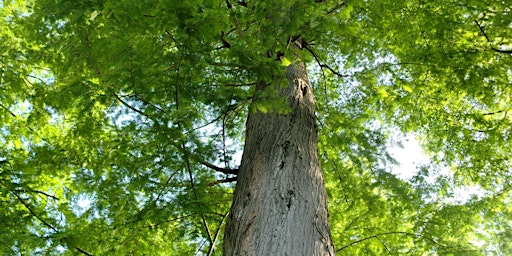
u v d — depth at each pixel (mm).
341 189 6523
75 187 5352
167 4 2895
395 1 5797
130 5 3117
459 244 6004
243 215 2865
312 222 2801
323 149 6773
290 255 2535
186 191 4457
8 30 6379
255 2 3033
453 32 5766
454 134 7094
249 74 3727
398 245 6090
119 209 5000
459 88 6023
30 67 6336
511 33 5539
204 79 3812
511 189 6738
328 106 7215
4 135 7160
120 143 4637
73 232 4258
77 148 5527
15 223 4383
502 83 5754
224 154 4676
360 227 6027
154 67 3512
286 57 3221
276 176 3055
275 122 3604
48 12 3621
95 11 3547
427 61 5734
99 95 4109
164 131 3980
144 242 5094
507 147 6789
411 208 6359
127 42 3354
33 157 5461
